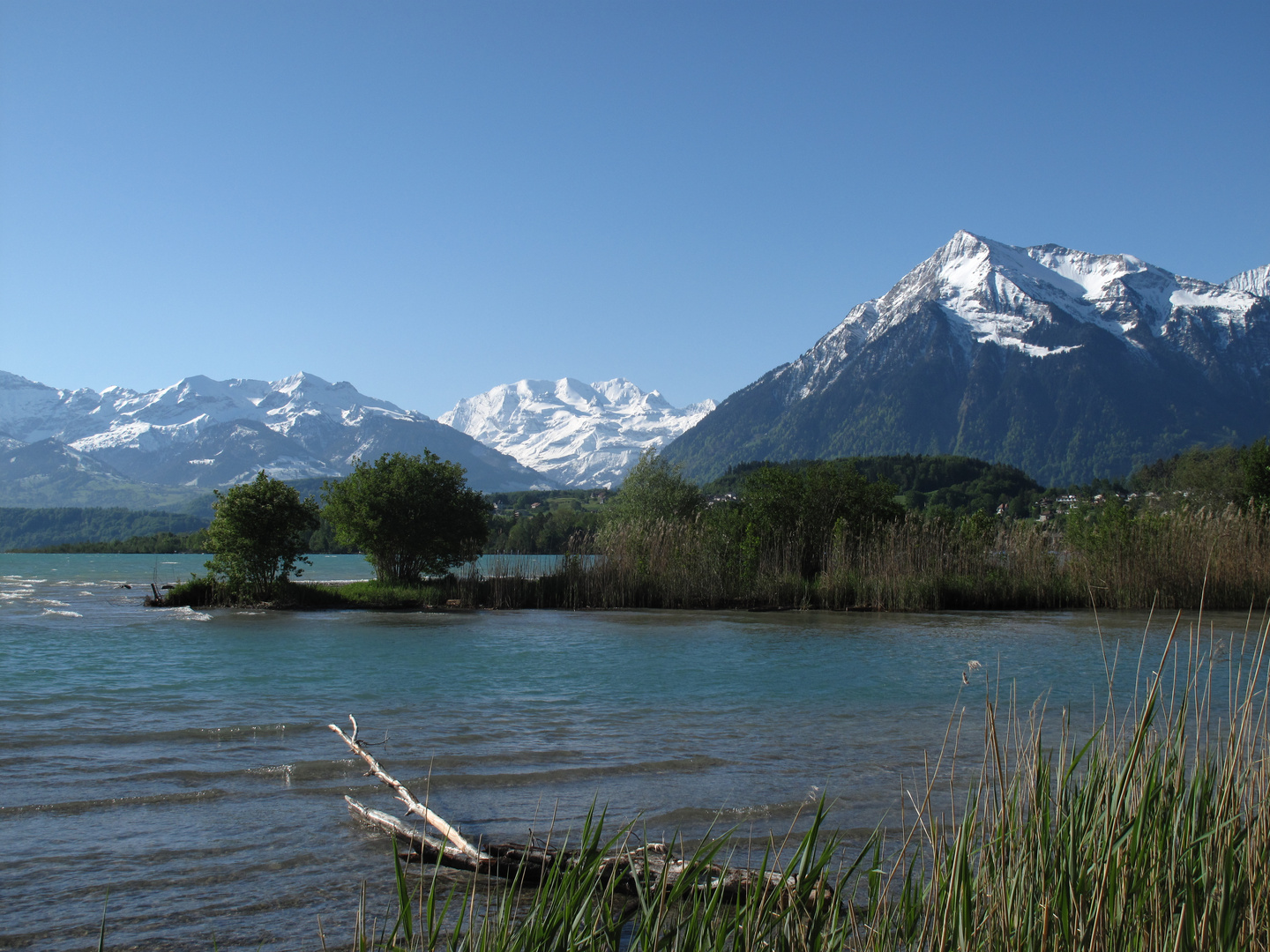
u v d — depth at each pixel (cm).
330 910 676
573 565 3812
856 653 2259
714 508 4709
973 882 503
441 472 3872
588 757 1148
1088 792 536
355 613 3331
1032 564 3753
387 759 1123
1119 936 457
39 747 1166
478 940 482
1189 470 6581
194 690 1631
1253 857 490
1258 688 1577
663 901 496
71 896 697
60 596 4372
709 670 1962
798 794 981
